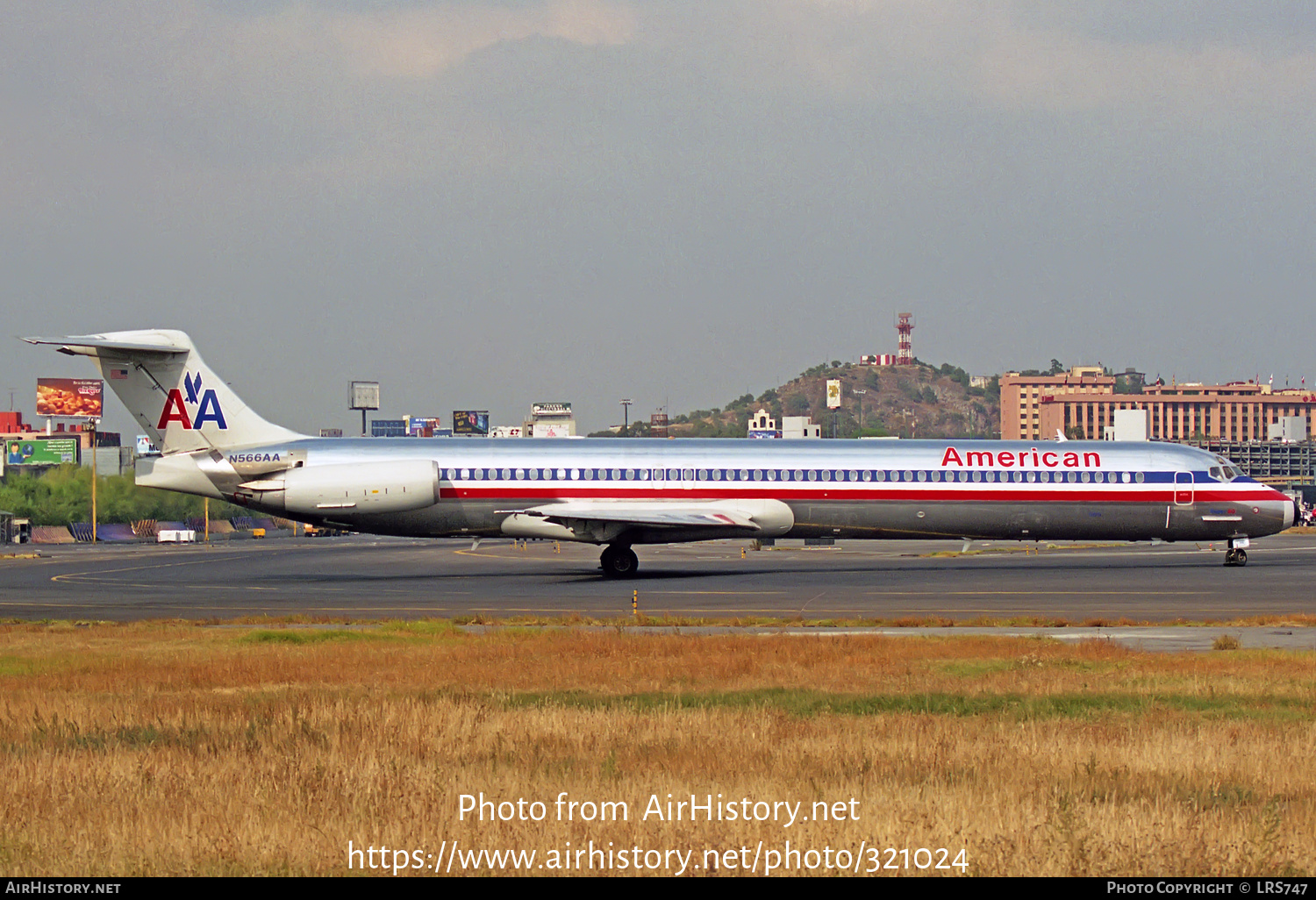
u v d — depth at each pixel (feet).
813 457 446.19
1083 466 451.53
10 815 111.04
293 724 150.51
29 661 222.48
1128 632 276.21
